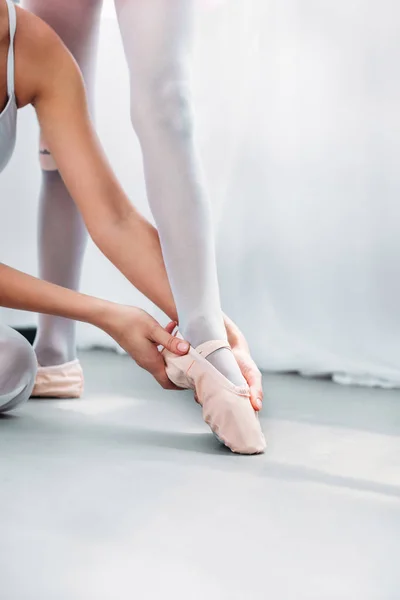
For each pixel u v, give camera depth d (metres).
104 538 0.70
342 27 1.89
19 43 1.17
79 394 1.52
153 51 1.09
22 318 2.33
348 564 0.65
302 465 0.99
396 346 1.80
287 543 0.70
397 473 0.97
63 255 1.51
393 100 1.83
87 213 1.18
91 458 1.00
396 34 1.83
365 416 1.38
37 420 1.27
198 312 1.08
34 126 2.32
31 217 2.35
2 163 1.24
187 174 1.09
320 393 1.65
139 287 1.17
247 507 0.80
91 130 1.21
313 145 1.92
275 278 1.97
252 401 1.08
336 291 1.88
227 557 0.66
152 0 1.10
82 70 1.51
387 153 1.84
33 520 0.74
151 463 0.98
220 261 2.02
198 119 2.04
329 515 0.78
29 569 0.62
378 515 0.79
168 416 1.34
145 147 1.11
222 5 2.02
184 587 0.59
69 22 1.47
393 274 1.82
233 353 1.14
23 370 1.29
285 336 1.96
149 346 1.10
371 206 1.85
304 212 1.93
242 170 2.01
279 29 1.97
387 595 0.59
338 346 1.88
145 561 0.65
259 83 1.99
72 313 1.12
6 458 0.99
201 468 0.96
